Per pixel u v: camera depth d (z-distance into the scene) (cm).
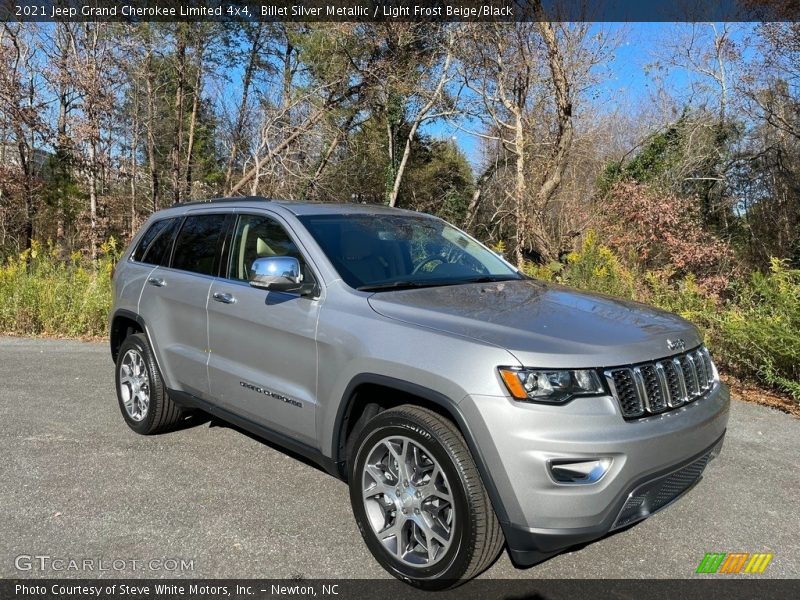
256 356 387
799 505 385
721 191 1797
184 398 457
